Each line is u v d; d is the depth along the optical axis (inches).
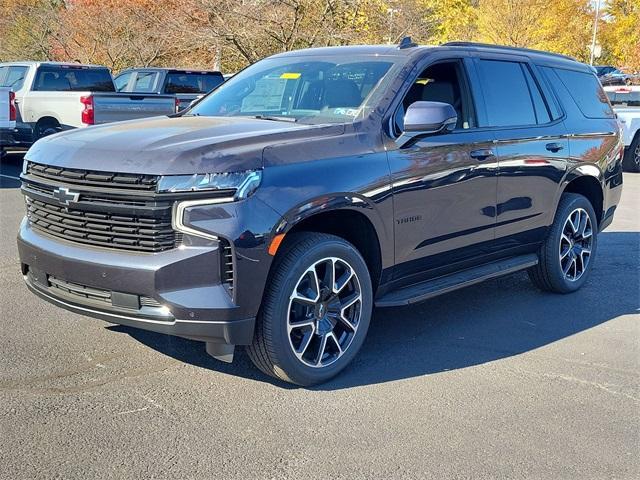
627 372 185.0
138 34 978.1
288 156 160.4
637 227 388.8
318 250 164.1
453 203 199.6
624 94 641.0
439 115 180.1
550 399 167.6
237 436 145.3
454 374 180.7
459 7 1034.7
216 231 147.9
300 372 164.9
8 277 252.2
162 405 157.9
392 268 186.5
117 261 151.5
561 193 245.1
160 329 151.5
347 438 146.0
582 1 1390.3
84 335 197.5
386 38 743.1
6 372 172.1
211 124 180.1
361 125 179.6
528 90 237.9
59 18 1060.5
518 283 271.6
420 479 131.9
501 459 139.9
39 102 554.3
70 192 157.2
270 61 229.5
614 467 138.3
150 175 148.6
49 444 139.5
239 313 151.5
